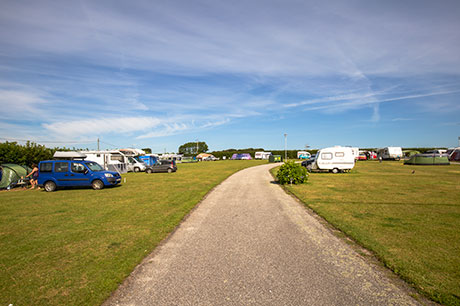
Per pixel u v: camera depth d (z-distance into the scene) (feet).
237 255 17.01
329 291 12.40
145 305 11.40
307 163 91.56
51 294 12.51
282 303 11.40
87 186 51.93
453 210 29.45
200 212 29.76
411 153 193.67
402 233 21.09
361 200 35.78
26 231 22.94
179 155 207.00
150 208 31.81
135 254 17.34
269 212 29.58
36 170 54.80
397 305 11.21
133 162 107.86
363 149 239.71
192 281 13.52
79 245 19.24
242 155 269.85
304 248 18.21
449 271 14.32
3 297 12.30
